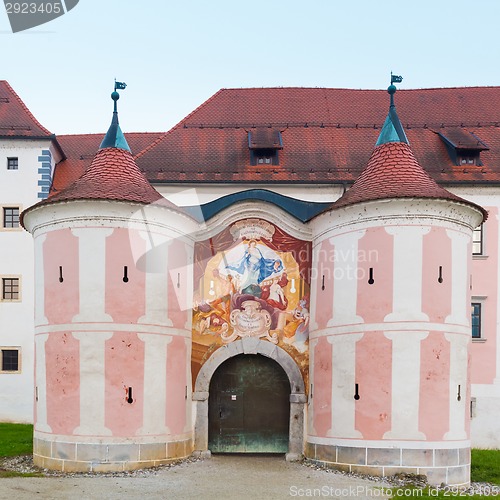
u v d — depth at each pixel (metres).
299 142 34.06
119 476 20.95
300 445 24.30
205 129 34.59
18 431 31.56
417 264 22.30
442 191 22.91
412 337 22.02
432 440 21.67
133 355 22.56
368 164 24.77
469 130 35.38
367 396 22.09
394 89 25.55
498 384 31.41
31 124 37.62
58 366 22.62
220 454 24.98
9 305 36.19
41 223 23.72
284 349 24.89
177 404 23.64
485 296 31.84
